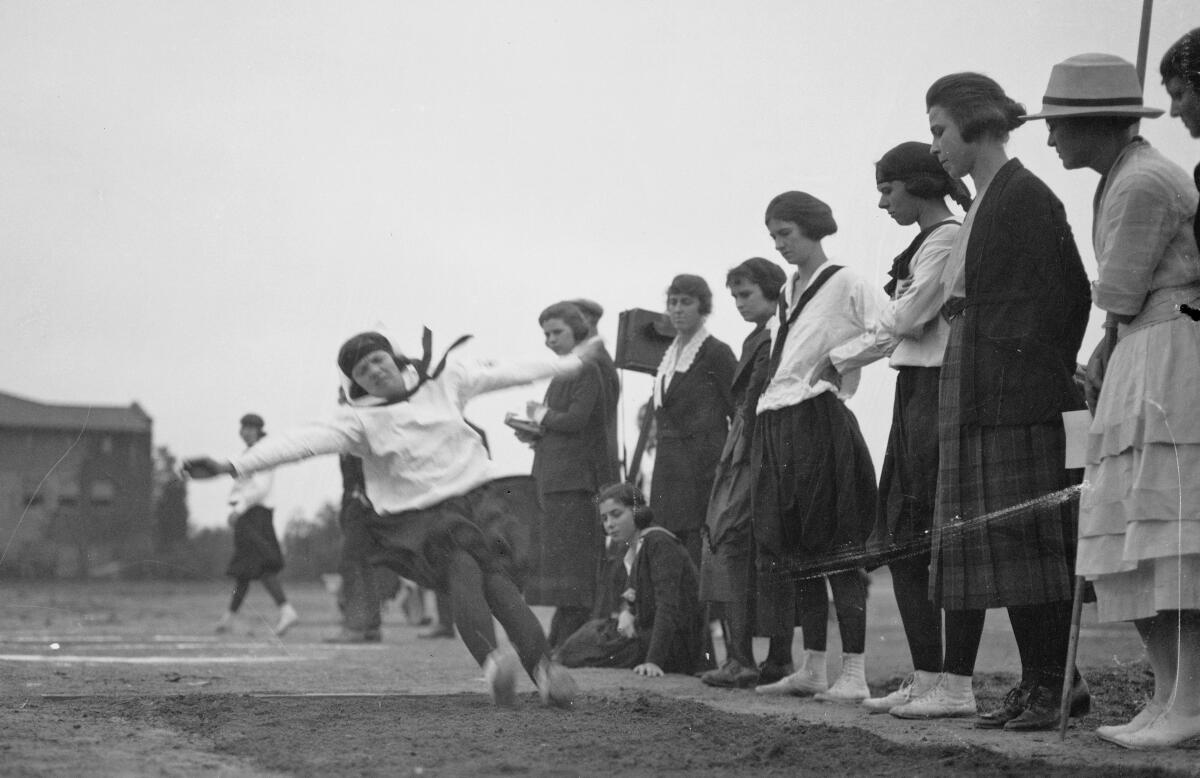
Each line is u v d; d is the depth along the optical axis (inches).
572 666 249.4
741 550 214.4
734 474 216.7
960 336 163.0
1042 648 158.6
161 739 140.6
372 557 174.2
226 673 231.9
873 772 122.8
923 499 175.3
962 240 164.9
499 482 175.2
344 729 148.0
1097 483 144.8
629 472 264.4
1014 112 167.8
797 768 124.6
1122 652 254.2
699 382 243.3
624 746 135.8
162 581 510.0
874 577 520.1
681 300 243.3
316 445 168.2
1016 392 158.4
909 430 176.1
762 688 204.1
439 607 362.6
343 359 170.2
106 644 326.3
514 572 173.3
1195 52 141.7
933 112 168.4
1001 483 158.1
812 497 197.2
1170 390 139.4
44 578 481.1
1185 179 145.4
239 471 166.6
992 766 124.7
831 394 198.7
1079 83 151.9
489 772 120.8
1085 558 144.9
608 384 256.4
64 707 169.2
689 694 202.8
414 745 135.9
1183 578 136.7
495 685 163.9
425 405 172.2
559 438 254.5
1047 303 159.8
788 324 203.2
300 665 253.6
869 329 191.9
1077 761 130.1
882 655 283.9
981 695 195.3
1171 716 140.9
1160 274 143.3
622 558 259.9
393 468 170.9
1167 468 138.6
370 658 279.0
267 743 137.3
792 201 203.3
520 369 182.1
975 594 158.4
